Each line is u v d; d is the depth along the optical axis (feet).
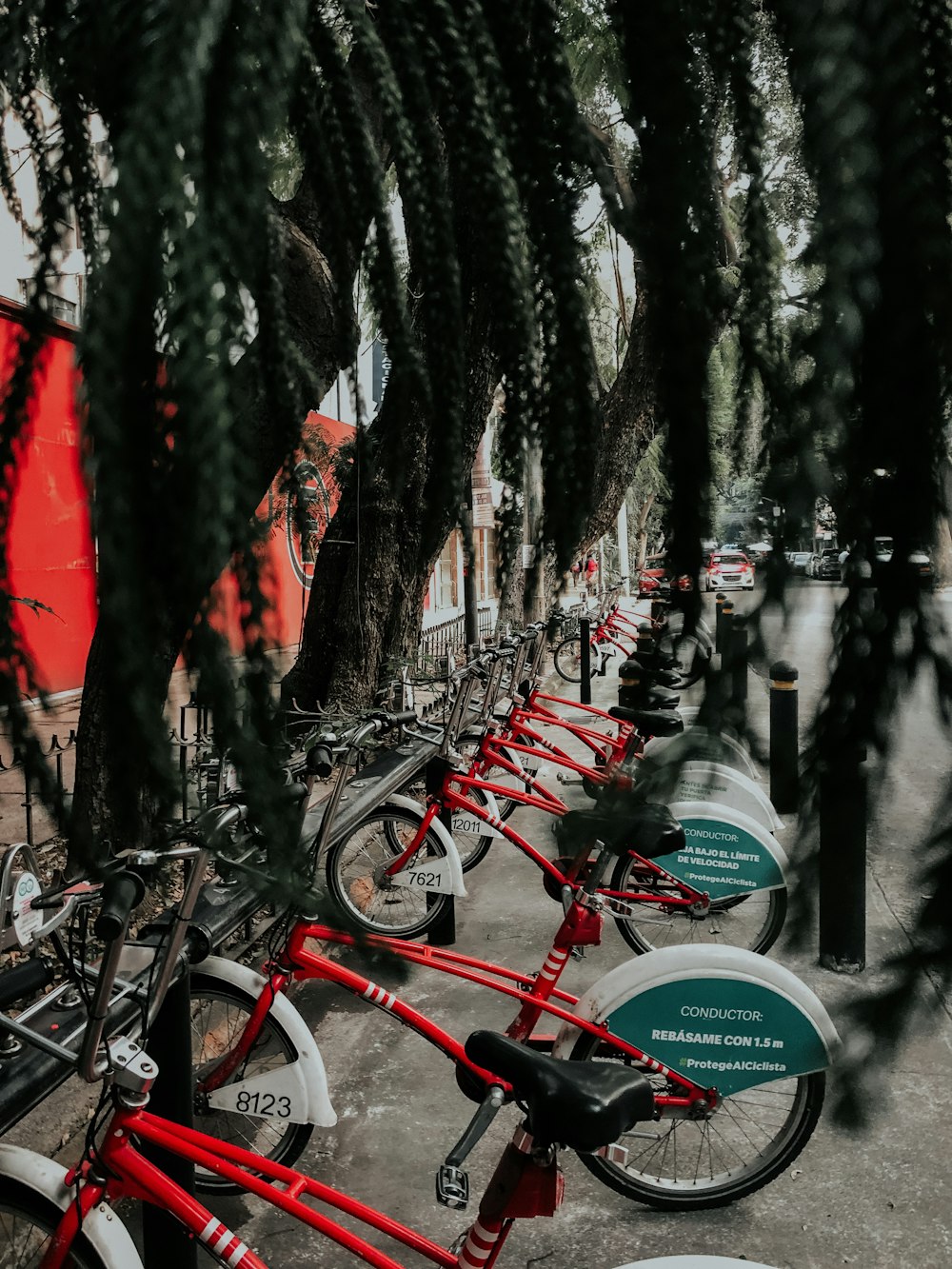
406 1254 8.27
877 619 0.98
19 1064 5.95
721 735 1.02
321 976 8.61
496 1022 12.10
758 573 1.01
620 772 1.09
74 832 0.88
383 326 1.23
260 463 0.92
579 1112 5.47
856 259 0.95
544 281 1.15
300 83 1.25
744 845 12.48
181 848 5.08
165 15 0.86
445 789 14.14
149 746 0.84
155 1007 6.31
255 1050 9.04
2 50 0.98
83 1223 5.75
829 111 0.95
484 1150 9.65
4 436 0.95
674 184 1.06
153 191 0.80
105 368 0.78
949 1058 10.48
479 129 1.16
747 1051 8.52
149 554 0.80
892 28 0.97
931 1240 8.16
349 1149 9.62
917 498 0.99
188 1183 6.77
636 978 8.64
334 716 13.21
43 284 0.95
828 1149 9.39
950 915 1.02
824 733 1.01
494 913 15.65
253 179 0.87
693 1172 8.94
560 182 1.14
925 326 0.97
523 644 15.80
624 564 39.34
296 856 0.99
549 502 1.15
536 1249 8.22
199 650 0.81
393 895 14.38
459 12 1.18
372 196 1.24
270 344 1.17
